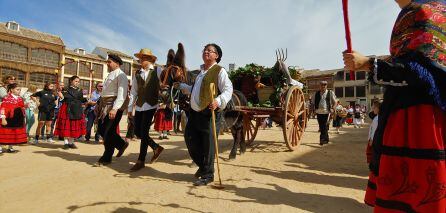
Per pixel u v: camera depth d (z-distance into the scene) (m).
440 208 1.41
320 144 8.96
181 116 8.65
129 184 4.14
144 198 3.51
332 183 4.41
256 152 7.30
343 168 5.60
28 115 9.02
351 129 17.45
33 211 3.10
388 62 1.55
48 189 3.87
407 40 1.55
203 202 3.38
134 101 5.59
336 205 3.40
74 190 3.83
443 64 1.46
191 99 4.34
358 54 1.66
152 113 5.22
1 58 40.25
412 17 1.56
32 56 42.81
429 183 1.44
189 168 5.30
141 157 5.10
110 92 5.43
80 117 7.74
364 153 7.48
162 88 5.27
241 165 5.63
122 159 6.09
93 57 48.75
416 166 1.47
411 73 1.46
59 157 6.20
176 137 10.78
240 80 7.86
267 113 6.99
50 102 8.70
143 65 5.46
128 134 8.91
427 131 1.48
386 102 1.68
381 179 1.58
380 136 1.68
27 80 42.38
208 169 4.23
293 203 3.42
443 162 1.45
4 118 6.59
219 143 9.06
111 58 5.40
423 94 1.53
